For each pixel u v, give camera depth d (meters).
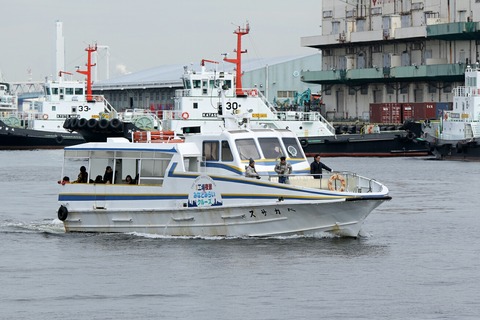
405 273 82.00
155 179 97.38
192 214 94.69
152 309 71.19
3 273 83.38
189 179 95.19
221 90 117.81
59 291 76.75
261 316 69.12
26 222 113.88
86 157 101.19
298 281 78.75
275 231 93.44
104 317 69.38
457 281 79.19
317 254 88.00
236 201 93.12
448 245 96.25
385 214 123.56
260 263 84.75
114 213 98.81
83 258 88.69
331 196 90.88
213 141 97.31
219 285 77.69
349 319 68.38
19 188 164.75
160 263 85.50
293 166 98.94
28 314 70.25
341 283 78.25
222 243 92.75
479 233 104.88
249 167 94.50
